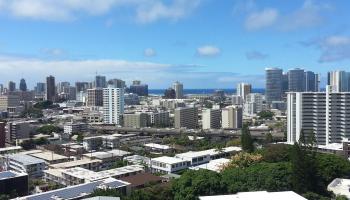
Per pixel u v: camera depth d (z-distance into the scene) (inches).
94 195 6131.9
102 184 6958.7
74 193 6545.3
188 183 6112.2
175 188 6230.3
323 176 6963.6
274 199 5108.3
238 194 5349.4
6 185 7185.0
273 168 6496.1
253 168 6683.1
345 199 5876.0
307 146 7436.0
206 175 6205.7
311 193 6023.6
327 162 7160.4
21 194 7337.6
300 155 6363.2
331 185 6643.7
